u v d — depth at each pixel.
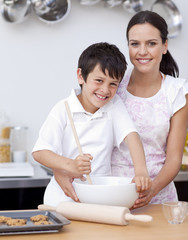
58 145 1.48
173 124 1.66
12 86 2.62
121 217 1.15
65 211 1.25
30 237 1.07
